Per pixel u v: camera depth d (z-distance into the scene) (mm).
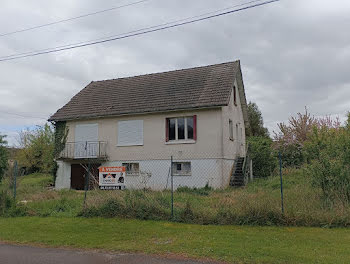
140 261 6535
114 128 21641
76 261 6645
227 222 9344
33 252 7371
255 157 23062
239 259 6387
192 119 19672
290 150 23828
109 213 10773
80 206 12000
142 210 10492
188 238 7996
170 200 11531
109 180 12352
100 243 7895
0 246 7973
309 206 9516
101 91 24672
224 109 19484
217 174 18516
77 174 22781
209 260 6434
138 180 20406
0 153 13367
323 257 6328
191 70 23109
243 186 18047
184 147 19484
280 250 6812
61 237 8578
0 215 11789
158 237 8234
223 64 22500
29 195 15508
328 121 23562
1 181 14633
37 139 34781
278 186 15742
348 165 10102
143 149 20609
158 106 20125
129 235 8500
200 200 13008
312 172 10523
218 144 18656
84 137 22531
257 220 9148
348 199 9734
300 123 24234
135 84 23969
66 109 23766
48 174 32875
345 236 7785
